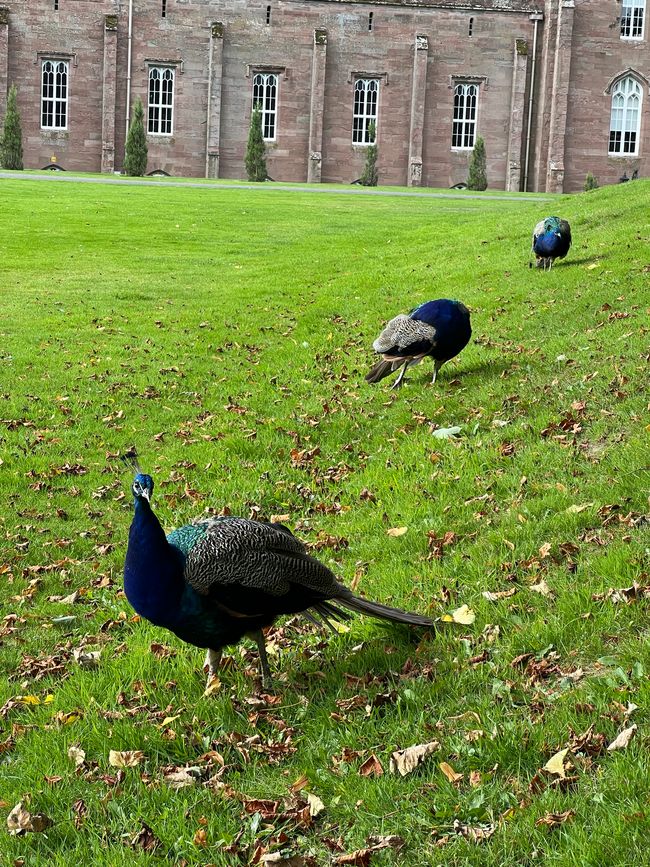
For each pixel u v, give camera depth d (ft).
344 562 26.27
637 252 60.85
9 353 54.49
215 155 234.38
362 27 235.40
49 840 16.51
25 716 20.76
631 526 23.88
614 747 15.90
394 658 20.29
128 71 230.48
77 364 52.42
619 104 239.71
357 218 117.70
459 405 38.73
